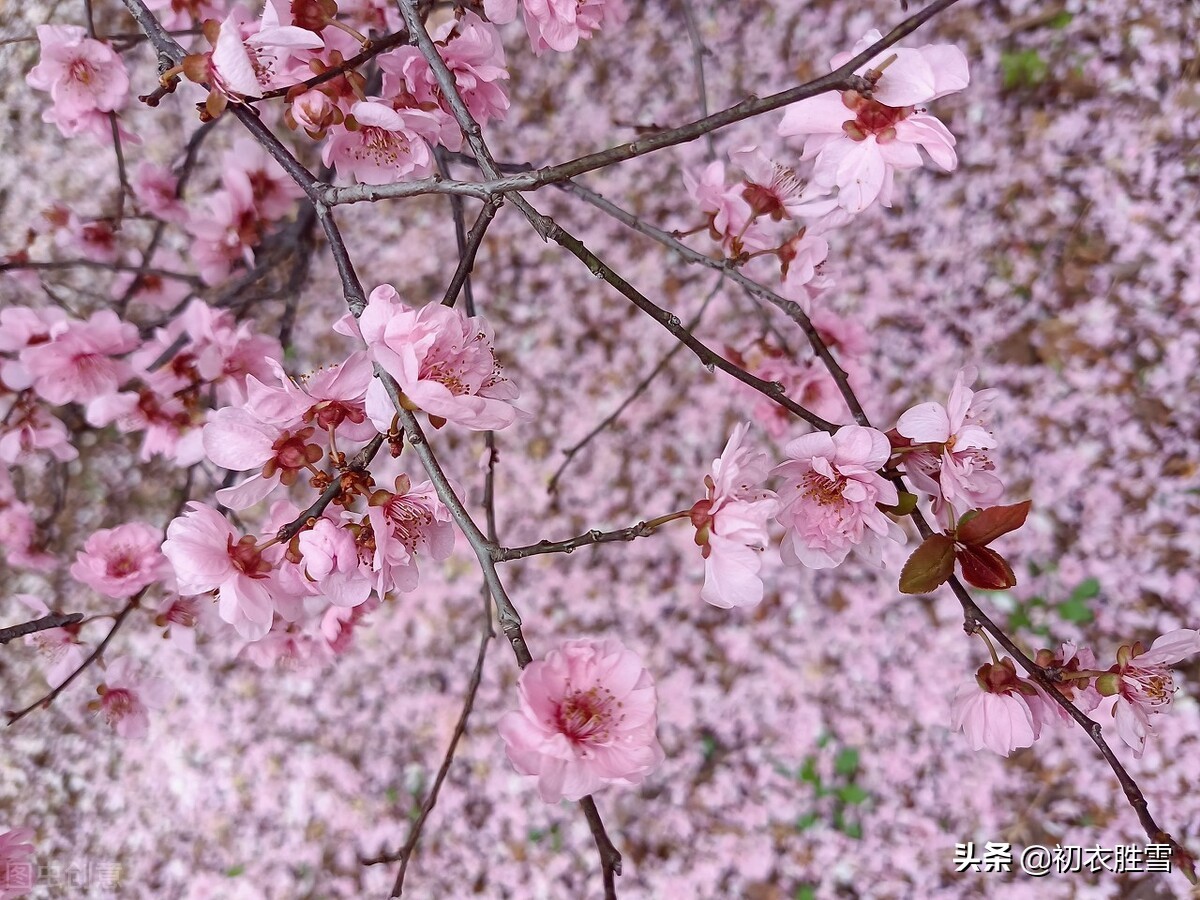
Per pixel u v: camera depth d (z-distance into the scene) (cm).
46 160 54
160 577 36
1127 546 50
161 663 52
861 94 23
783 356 40
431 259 55
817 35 54
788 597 52
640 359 54
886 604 51
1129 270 51
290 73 26
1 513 42
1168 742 48
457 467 53
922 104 26
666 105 55
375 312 23
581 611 53
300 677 53
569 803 51
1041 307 52
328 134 28
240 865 52
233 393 35
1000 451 51
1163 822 47
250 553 26
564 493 54
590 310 55
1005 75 52
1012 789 49
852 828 50
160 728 53
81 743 52
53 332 33
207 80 25
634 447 54
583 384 55
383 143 28
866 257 53
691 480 53
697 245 54
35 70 34
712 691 52
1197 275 50
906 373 52
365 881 51
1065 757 49
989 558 24
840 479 26
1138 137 51
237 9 32
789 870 49
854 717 51
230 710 53
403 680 53
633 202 55
